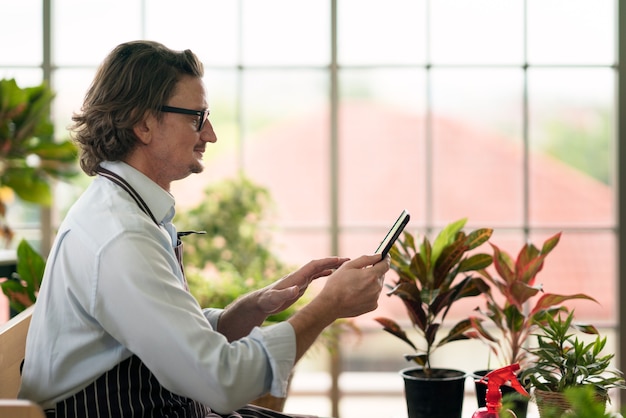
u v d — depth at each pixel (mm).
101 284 1399
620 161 3832
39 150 3340
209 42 3955
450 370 2250
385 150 4113
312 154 4398
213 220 3758
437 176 4047
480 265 2266
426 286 2229
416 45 3939
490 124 3984
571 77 3934
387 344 4086
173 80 1565
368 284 1532
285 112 4184
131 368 1488
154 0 3938
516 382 1765
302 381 3959
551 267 4148
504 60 3939
